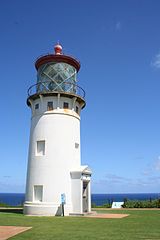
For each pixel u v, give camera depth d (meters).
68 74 28.30
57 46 28.73
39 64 28.83
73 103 28.22
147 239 12.26
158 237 12.79
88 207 26.84
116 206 37.09
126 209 32.75
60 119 27.28
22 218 21.73
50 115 27.34
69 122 27.66
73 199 25.97
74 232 14.22
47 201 25.45
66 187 26.03
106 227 16.20
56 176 26.00
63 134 27.09
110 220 20.17
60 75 27.95
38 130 27.50
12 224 17.77
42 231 14.62
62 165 26.36
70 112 27.95
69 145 27.20
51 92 27.22
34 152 27.25
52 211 25.03
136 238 12.49
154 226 16.64
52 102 27.72
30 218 21.83
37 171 26.48
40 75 28.67
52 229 15.39
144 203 36.41
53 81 27.77
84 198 26.83
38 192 26.53
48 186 25.77
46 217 22.98
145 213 26.56
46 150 26.67
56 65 28.09
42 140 27.06
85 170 26.67
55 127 27.08
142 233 13.91
